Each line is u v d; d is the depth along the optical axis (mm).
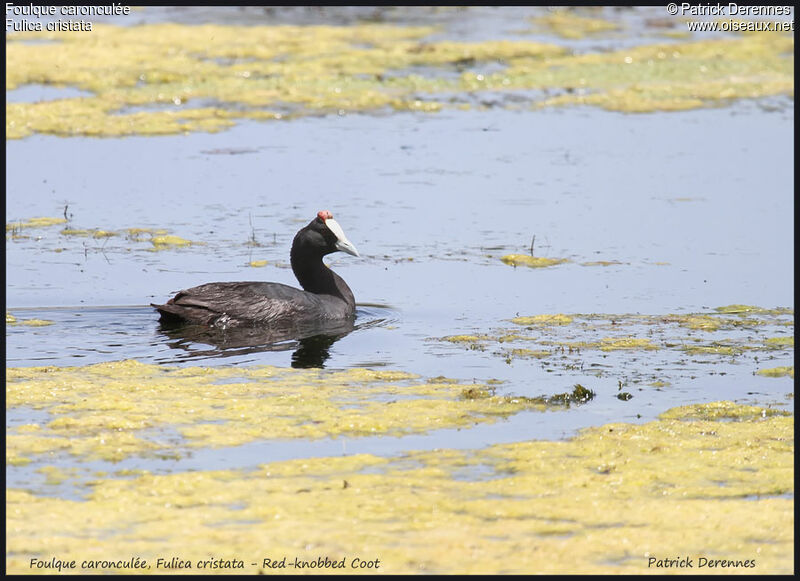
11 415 13094
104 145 28016
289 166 26547
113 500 10789
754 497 11102
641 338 16594
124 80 34469
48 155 27016
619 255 20875
